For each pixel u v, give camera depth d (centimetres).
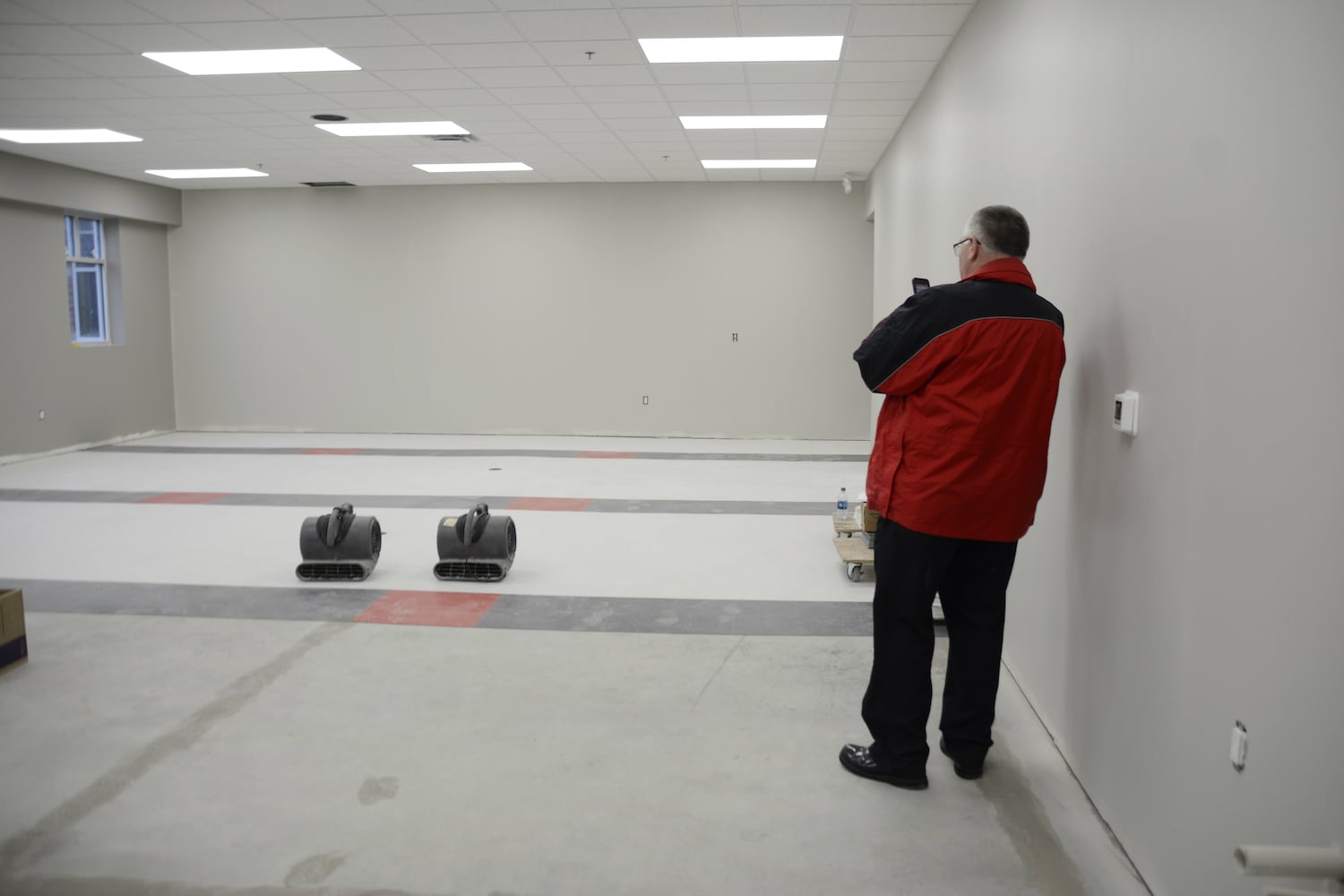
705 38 546
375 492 757
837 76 624
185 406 1177
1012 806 258
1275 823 157
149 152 902
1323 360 142
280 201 1141
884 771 270
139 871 230
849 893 220
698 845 241
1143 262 222
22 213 934
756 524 634
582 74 625
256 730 310
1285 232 154
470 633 409
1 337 909
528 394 1140
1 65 605
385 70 616
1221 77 180
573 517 657
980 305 237
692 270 1105
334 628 415
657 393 1126
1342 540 137
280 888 223
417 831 248
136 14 505
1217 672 179
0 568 517
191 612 438
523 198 1114
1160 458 208
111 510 683
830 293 1095
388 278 1139
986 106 441
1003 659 382
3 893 221
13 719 319
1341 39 138
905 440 247
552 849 239
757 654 382
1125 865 229
